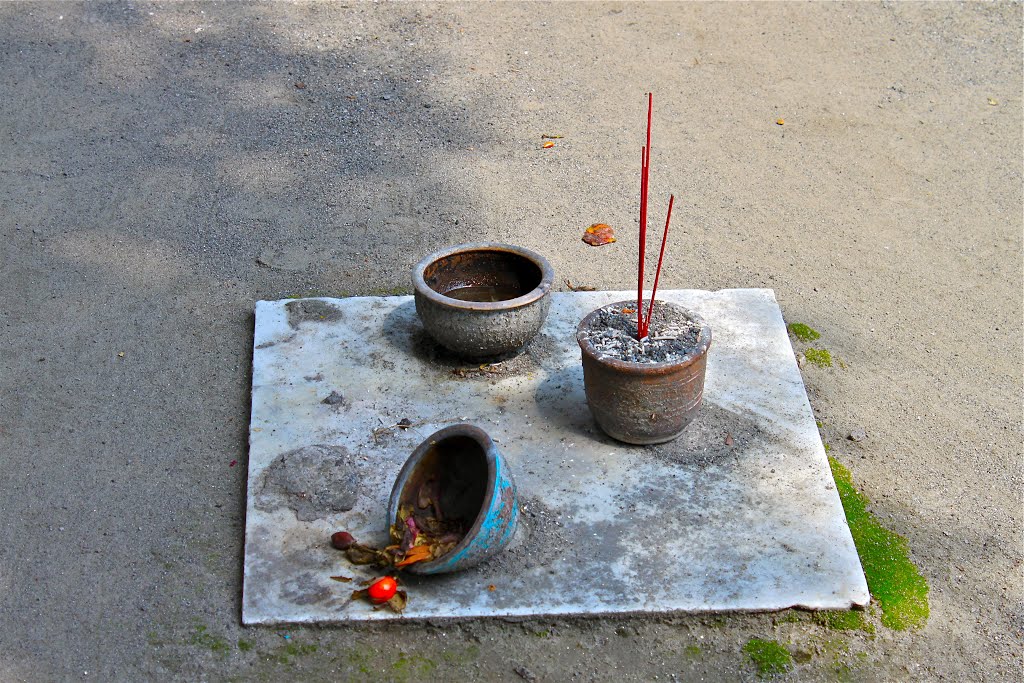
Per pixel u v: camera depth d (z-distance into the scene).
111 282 2.37
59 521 2.02
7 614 1.92
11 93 2.82
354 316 2.28
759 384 2.17
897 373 2.24
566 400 2.15
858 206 2.58
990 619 1.95
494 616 1.91
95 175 2.61
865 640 1.92
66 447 2.11
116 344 2.26
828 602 1.92
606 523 1.99
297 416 2.12
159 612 1.93
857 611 1.93
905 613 1.94
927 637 1.93
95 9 3.13
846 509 2.05
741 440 2.10
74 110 2.78
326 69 2.94
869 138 2.77
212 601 1.94
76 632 1.91
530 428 2.11
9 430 2.13
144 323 2.29
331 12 3.18
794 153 2.72
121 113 2.78
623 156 2.70
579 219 2.53
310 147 2.71
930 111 2.85
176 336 2.27
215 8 3.18
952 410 2.19
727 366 2.20
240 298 2.34
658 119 2.81
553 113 2.82
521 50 3.03
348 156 2.69
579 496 2.02
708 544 1.97
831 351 2.28
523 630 1.92
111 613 1.93
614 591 1.93
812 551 1.97
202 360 2.23
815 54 3.04
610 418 2.05
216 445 2.11
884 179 2.65
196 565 1.97
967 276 2.42
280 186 2.60
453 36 3.07
